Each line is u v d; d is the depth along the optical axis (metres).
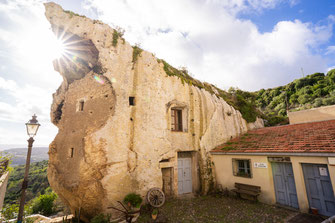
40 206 12.76
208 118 11.46
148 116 8.60
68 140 8.23
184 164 10.12
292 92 34.88
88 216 6.90
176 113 10.60
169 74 10.23
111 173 6.85
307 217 6.34
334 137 7.20
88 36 8.10
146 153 8.09
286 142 8.39
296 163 7.24
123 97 7.93
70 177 7.30
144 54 9.38
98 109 7.68
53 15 8.02
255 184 8.50
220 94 15.24
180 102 10.29
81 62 8.89
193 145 10.21
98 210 6.48
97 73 8.09
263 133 11.66
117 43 8.51
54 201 14.30
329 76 31.56
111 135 7.25
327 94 28.30
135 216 6.52
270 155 8.04
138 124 8.17
